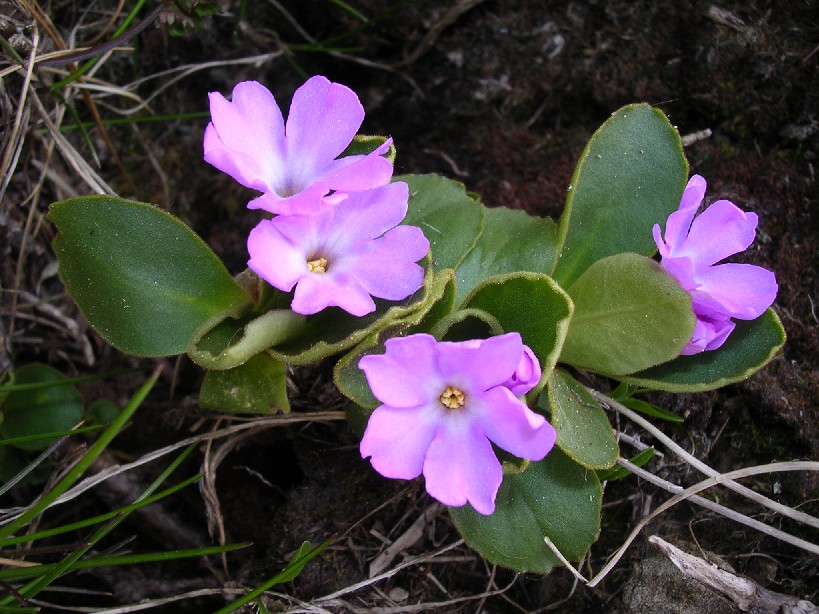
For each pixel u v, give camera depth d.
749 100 0.16
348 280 0.11
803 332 0.15
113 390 0.17
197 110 0.18
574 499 0.13
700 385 0.12
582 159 0.13
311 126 0.12
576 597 0.14
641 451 0.14
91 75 0.16
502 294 0.12
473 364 0.11
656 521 0.14
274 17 0.18
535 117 0.17
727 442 0.15
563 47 0.17
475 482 0.11
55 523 0.16
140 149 0.18
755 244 0.15
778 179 0.15
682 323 0.12
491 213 0.14
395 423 0.11
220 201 0.18
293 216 0.11
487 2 0.17
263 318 0.12
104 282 0.13
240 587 0.14
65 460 0.15
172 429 0.16
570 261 0.14
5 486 0.13
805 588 0.14
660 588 0.13
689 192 0.12
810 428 0.14
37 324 0.17
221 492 0.16
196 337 0.12
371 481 0.14
